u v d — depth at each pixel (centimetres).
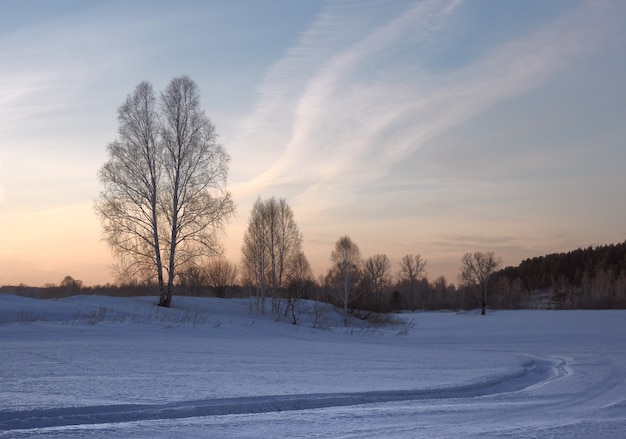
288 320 5047
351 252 6431
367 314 6391
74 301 4144
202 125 4119
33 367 1723
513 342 3897
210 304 4956
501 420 1159
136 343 2641
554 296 15050
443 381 1716
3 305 3719
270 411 1230
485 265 10775
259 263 5288
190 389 1404
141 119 4034
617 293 13362
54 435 939
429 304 13825
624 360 2545
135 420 1095
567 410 1302
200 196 4100
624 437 998
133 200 3981
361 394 1419
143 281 4216
